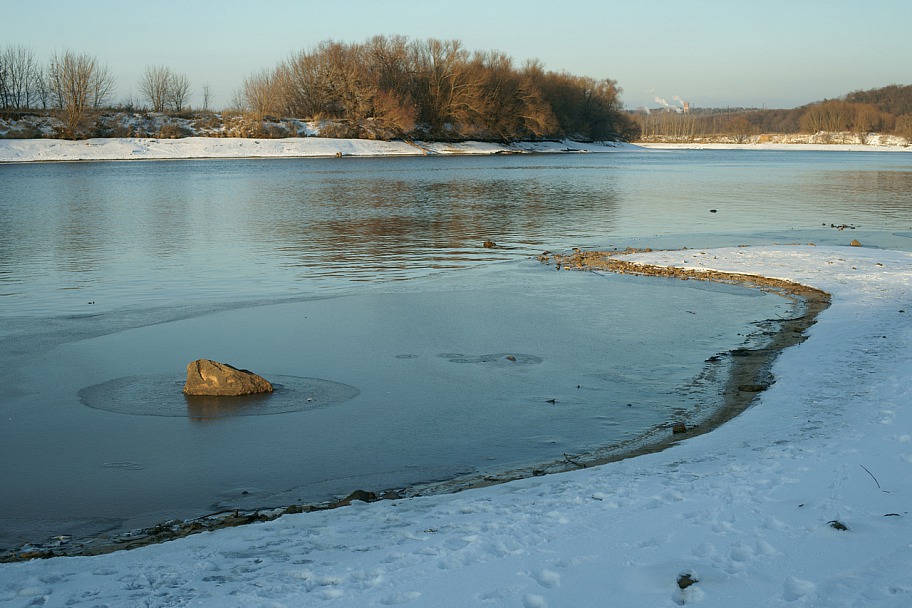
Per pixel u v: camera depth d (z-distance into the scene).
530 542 6.79
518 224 35.69
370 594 5.93
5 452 10.23
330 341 15.73
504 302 19.23
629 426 11.21
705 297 19.67
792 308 18.38
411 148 120.56
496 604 5.72
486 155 125.56
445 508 7.95
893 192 54.19
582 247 28.48
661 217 38.69
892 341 14.51
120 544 7.66
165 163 92.62
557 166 91.94
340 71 122.56
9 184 59.69
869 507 7.16
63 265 24.67
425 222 36.41
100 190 54.25
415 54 128.12
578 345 15.44
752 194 52.53
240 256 26.44
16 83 110.81
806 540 6.53
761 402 11.48
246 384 12.63
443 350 15.11
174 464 9.88
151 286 21.34
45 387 12.86
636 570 6.17
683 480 8.35
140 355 14.73
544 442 10.64
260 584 6.21
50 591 6.19
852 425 9.97
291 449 10.38
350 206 43.78
